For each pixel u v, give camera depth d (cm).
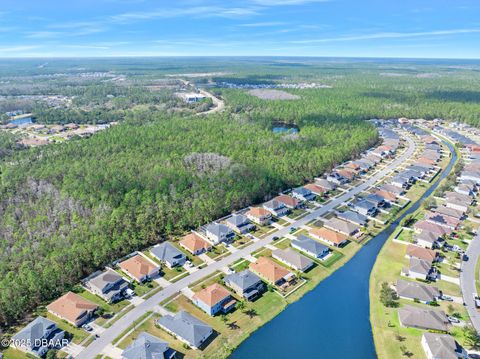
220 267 11500
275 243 12925
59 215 13312
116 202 14212
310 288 10712
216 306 9575
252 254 12238
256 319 9475
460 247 12594
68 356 8131
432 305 9838
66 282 10469
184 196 14850
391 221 14612
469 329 8725
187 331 8631
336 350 8606
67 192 14650
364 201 15525
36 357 8156
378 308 9844
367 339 8944
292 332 9119
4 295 9169
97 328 8969
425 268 10994
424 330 8969
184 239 12675
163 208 13812
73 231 12200
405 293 10150
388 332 8988
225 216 14825
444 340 8238
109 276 10450
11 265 10762
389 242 13012
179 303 9919
